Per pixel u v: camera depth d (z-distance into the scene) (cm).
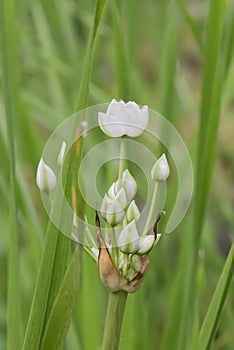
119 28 72
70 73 98
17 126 77
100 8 55
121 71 73
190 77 152
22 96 87
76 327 78
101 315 86
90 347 75
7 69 60
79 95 55
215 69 66
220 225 114
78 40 116
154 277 79
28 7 123
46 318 57
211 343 61
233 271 59
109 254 54
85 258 75
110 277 54
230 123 124
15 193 61
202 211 68
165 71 76
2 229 89
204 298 93
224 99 89
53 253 56
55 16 101
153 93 134
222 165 126
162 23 121
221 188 99
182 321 70
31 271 93
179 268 74
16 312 63
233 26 69
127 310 70
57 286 56
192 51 157
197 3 139
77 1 107
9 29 75
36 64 111
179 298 74
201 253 72
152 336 80
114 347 55
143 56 150
